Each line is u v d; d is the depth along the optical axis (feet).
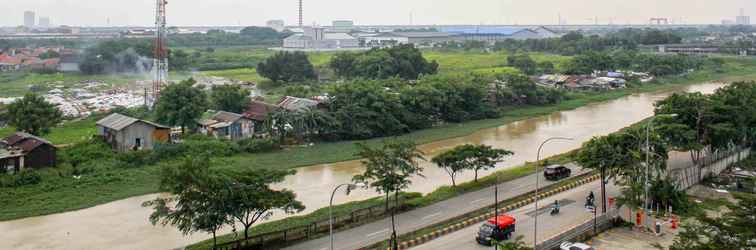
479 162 263.70
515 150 358.64
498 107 509.35
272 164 325.83
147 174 299.17
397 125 409.49
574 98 579.07
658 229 203.51
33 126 350.23
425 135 409.28
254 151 353.92
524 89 531.91
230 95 429.38
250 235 206.39
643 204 222.89
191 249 195.00
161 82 546.26
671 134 266.77
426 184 279.90
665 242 197.77
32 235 221.25
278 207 193.36
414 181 285.23
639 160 225.76
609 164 222.28
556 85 632.38
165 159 324.39
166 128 348.79
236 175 190.19
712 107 280.10
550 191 254.47
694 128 283.18
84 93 585.63
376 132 404.57
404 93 436.76
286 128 379.55
